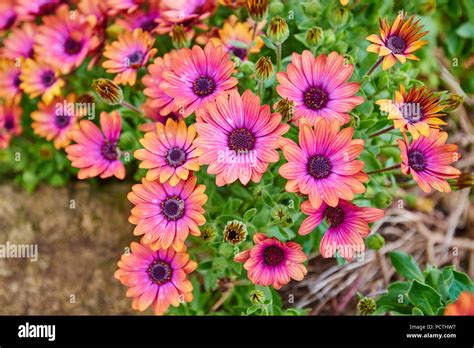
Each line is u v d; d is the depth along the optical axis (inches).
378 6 18.2
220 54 14.1
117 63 16.5
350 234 13.8
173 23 16.7
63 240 20.1
